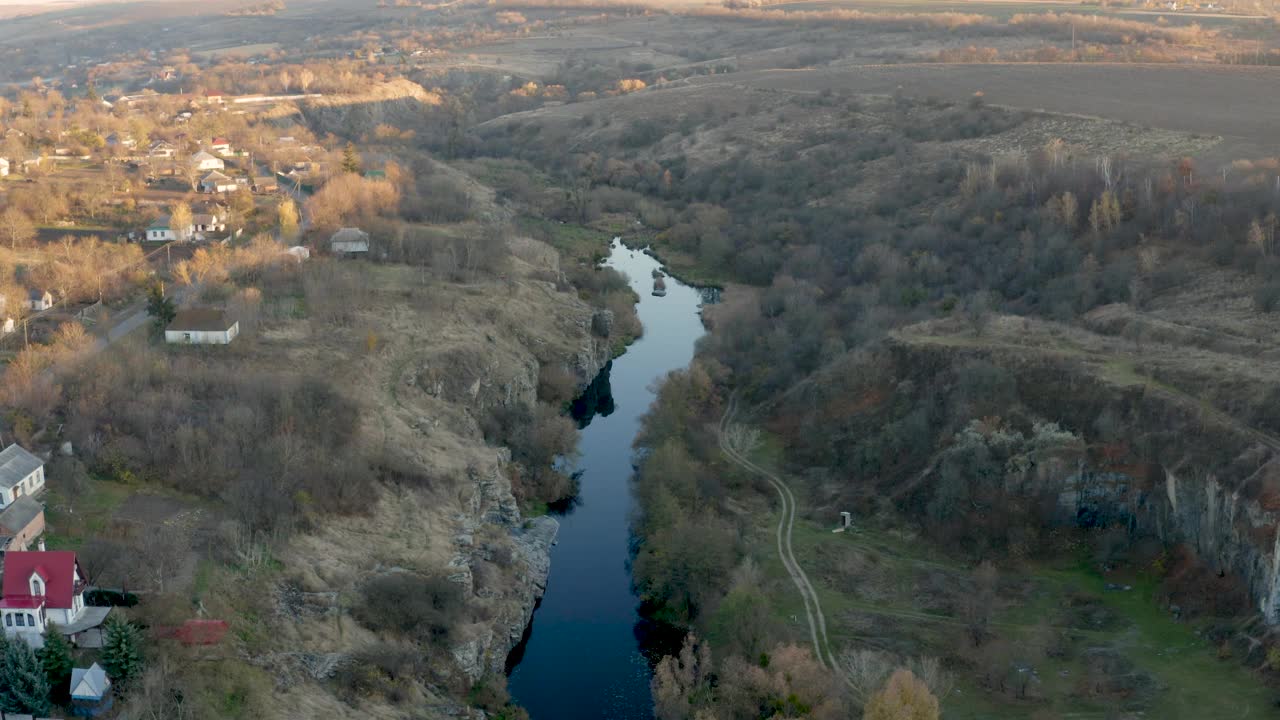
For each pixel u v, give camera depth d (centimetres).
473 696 10875
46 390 12812
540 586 13050
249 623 10212
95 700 8744
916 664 11000
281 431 12962
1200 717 10050
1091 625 11694
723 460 15662
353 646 10494
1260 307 15200
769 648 11038
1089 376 14125
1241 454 12106
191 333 15288
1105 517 13038
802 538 13662
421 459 13888
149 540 10562
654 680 10862
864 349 16712
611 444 17038
